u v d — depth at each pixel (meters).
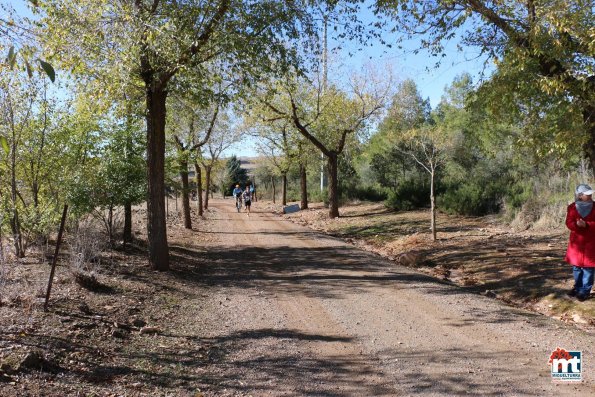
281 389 4.53
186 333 6.19
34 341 4.93
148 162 10.10
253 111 23.45
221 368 5.03
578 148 8.04
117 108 11.05
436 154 18.69
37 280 7.61
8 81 9.15
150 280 8.98
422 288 9.08
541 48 7.70
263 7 9.98
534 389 4.54
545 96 8.46
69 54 8.90
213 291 8.88
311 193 42.59
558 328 6.54
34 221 9.82
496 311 7.41
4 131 9.69
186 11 9.45
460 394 4.44
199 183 27.39
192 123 18.50
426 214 21.70
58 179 10.82
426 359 5.37
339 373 4.95
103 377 4.46
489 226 16.89
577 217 7.45
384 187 33.12
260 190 58.69
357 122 24.16
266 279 10.10
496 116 9.54
